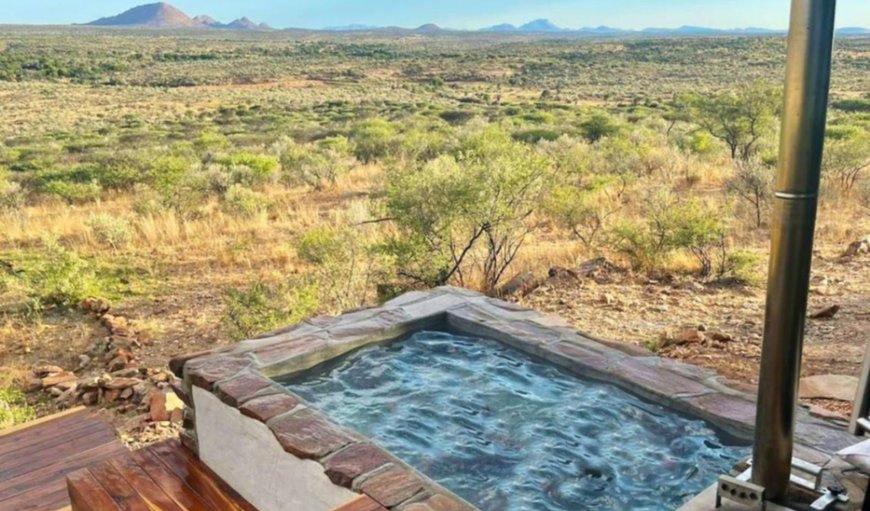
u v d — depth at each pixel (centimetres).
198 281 777
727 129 1444
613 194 1070
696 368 308
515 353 346
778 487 193
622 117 2680
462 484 243
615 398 294
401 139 1734
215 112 4116
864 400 195
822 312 510
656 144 1631
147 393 480
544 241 826
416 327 373
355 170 1523
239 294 605
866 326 484
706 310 564
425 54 10450
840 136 1285
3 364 564
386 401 303
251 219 1053
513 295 640
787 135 169
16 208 1170
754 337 489
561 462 253
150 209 1075
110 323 638
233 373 295
